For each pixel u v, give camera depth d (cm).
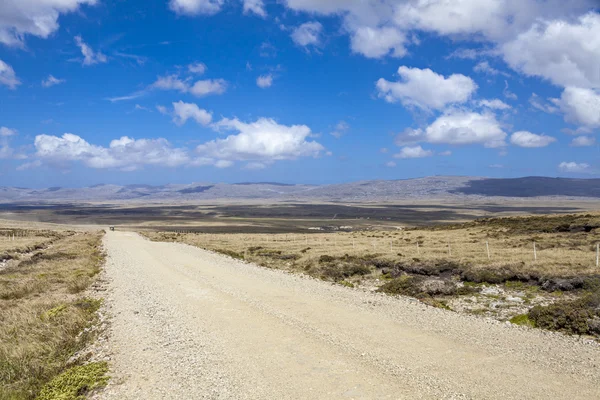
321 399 894
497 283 2109
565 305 1471
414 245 4009
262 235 7662
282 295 1964
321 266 2927
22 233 7969
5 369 1145
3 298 2253
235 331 1396
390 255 3183
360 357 1129
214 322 1516
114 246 5269
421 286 2041
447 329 1377
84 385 1016
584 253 2673
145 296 2034
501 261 2541
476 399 877
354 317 1539
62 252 4359
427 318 1518
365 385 957
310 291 2059
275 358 1138
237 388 963
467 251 3203
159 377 1048
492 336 1298
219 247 4922
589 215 4847
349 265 2802
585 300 1477
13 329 1538
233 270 2894
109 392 977
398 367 1055
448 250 3297
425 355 1135
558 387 927
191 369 1088
